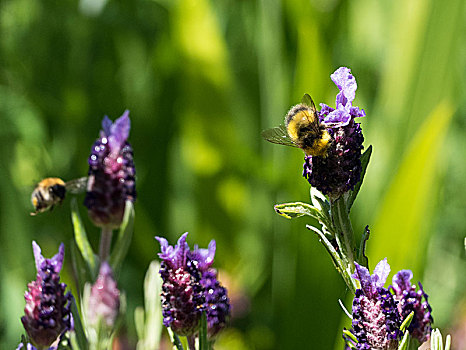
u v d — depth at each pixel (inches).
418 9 33.0
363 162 17.0
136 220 36.1
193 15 35.6
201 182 36.2
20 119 34.4
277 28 35.3
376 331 16.2
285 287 31.4
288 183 31.1
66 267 29.5
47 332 17.1
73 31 37.9
